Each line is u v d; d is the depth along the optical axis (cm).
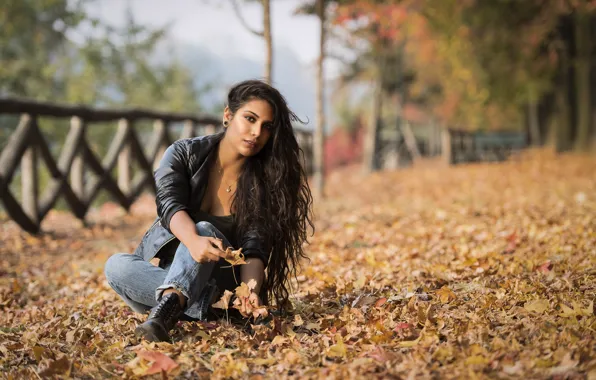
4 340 322
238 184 325
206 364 273
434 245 560
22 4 1630
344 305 359
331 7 1165
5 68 1588
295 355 273
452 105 2491
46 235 746
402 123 2192
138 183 937
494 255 466
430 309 315
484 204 856
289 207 328
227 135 323
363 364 257
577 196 848
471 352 257
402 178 1493
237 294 299
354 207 926
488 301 331
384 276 435
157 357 262
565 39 2044
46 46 1831
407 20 1464
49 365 268
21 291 488
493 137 2214
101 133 1764
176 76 2398
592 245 482
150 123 1991
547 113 2325
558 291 351
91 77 1881
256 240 324
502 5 1753
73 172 831
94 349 299
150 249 321
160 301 296
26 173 747
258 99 315
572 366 237
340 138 3528
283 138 322
